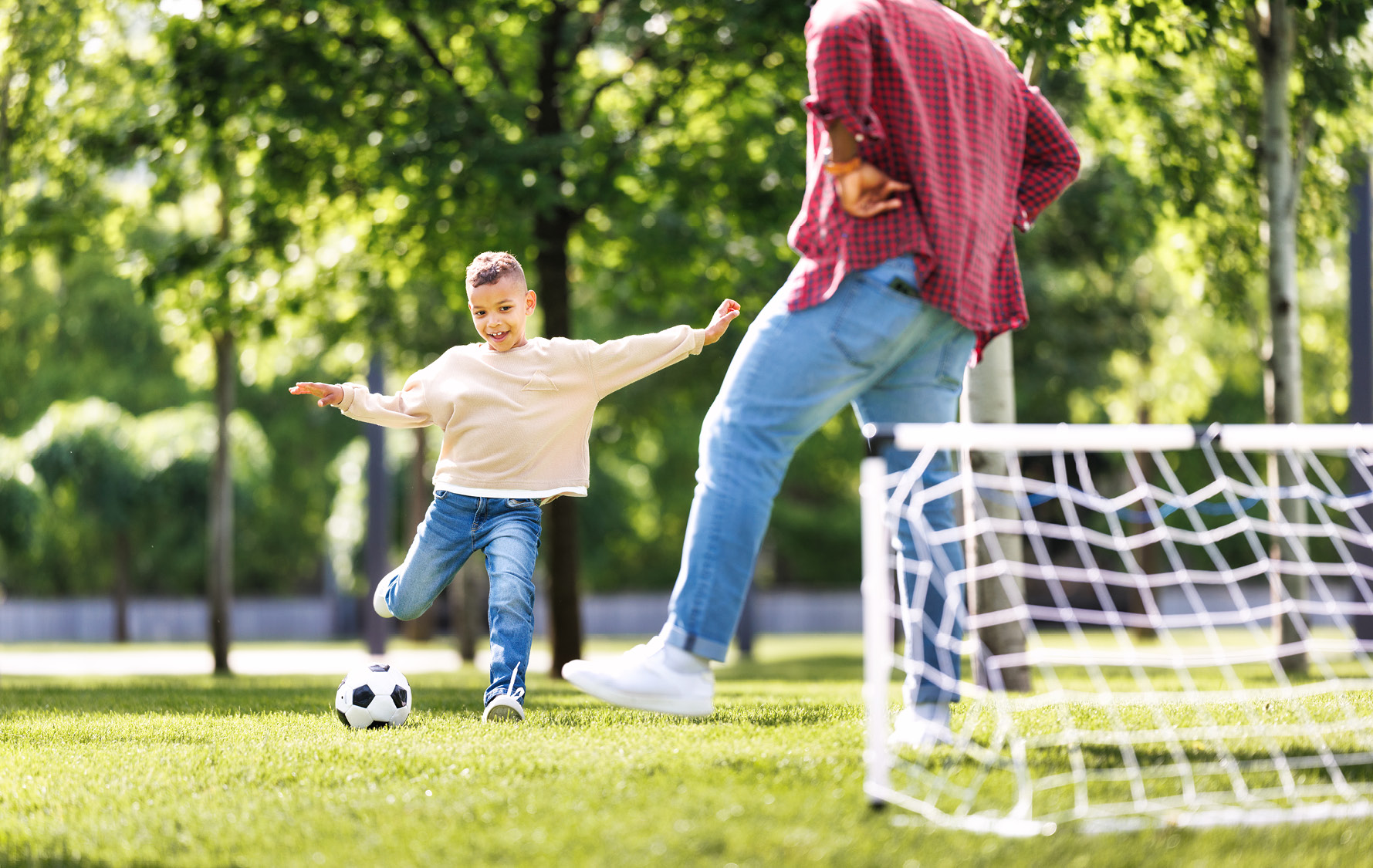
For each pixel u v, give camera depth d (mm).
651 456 28828
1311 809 2479
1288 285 9047
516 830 2381
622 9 10234
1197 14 6613
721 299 11617
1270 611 3275
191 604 33031
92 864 2289
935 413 3074
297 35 9633
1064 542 24094
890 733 3426
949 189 2846
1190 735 3348
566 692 7066
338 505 30797
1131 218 10969
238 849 2371
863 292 2801
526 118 10367
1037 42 6238
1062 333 15109
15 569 31859
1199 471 24766
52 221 11289
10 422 24391
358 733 3994
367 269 11672
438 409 4359
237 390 30250
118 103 11047
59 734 4094
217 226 13094
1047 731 3463
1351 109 9273
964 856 2178
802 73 9953
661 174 10617
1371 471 10289
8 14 10039
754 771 2828
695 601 2797
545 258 10594
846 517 34656
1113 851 2213
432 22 10258
